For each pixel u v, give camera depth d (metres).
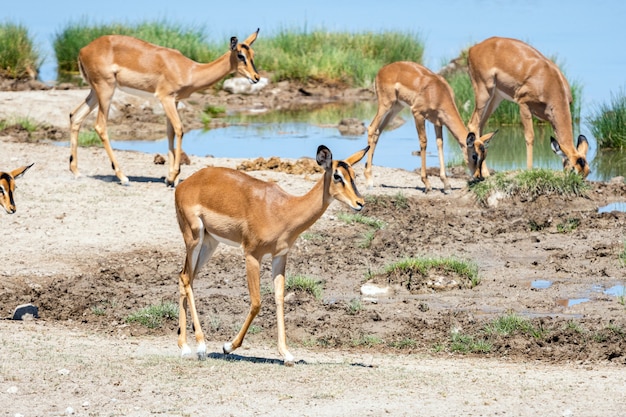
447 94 57.41
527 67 59.91
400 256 46.12
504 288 41.00
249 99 106.31
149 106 90.56
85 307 38.19
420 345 34.78
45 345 31.38
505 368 31.31
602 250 45.78
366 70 115.94
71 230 47.53
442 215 54.12
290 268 44.25
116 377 27.36
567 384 28.03
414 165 70.19
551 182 56.06
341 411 24.39
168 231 48.25
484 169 57.91
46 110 82.12
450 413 24.33
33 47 116.38
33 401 24.94
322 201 29.38
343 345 34.91
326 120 92.94
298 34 128.25
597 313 37.22
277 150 74.69
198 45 118.38
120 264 43.50
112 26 122.81
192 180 31.16
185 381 27.19
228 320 37.22
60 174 59.47
